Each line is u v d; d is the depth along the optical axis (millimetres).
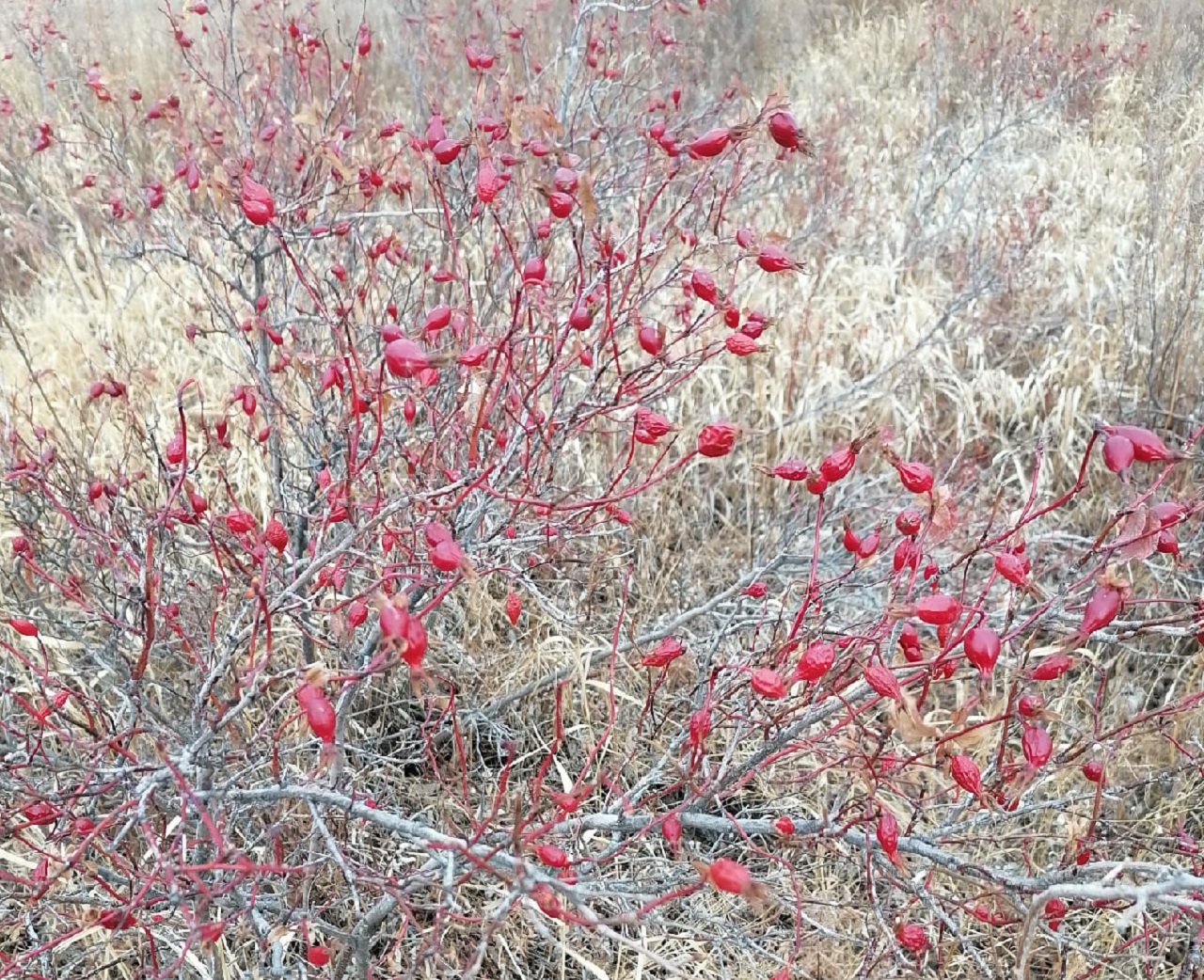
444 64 4695
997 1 8180
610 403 1975
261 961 2016
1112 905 2332
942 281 5074
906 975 2078
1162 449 1249
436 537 1294
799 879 2371
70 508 2246
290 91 3576
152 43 6238
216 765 1749
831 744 1893
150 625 1572
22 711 2383
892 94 7719
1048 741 1226
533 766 2771
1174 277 4344
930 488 1402
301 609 1746
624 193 3451
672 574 3213
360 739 2703
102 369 3707
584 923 1235
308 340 3025
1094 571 1425
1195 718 2705
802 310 4289
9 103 4492
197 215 3191
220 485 3129
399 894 1565
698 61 5441
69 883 2100
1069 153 6418
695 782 1641
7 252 5109
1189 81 7664
